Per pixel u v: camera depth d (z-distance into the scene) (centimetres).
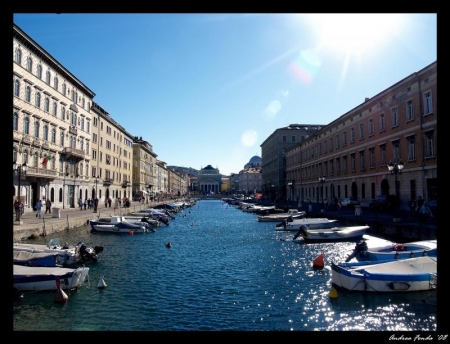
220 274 1691
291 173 8775
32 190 4175
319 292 1354
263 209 6247
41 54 4181
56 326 1046
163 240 2980
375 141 4244
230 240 2942
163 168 14938
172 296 1335
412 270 1323
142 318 1110
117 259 2089
